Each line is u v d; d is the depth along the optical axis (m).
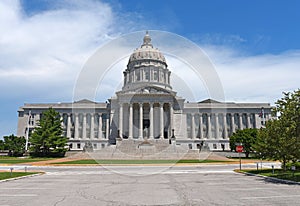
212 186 15.42
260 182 17.52
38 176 22.19
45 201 10.75
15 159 47.56
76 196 11.88
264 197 11.72
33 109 85.69
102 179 19.42
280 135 21.44
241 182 17.52
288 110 19.91
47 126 54.69
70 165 33.62
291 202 10.58
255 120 85.94
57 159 45.66
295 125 19.33
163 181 17.98
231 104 86.88
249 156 55.25
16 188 14.83
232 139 55.91
